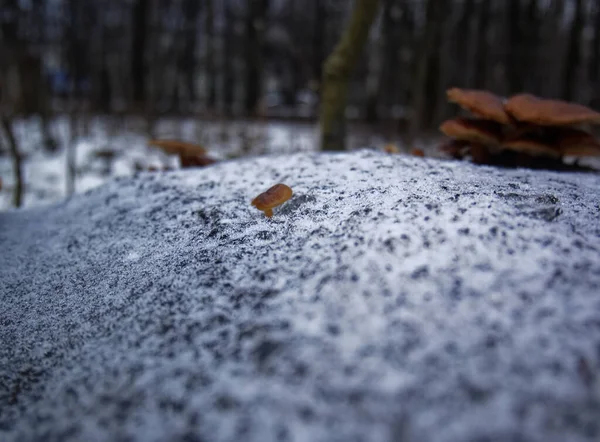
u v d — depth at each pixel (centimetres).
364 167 28
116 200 31
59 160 101
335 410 12
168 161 101
